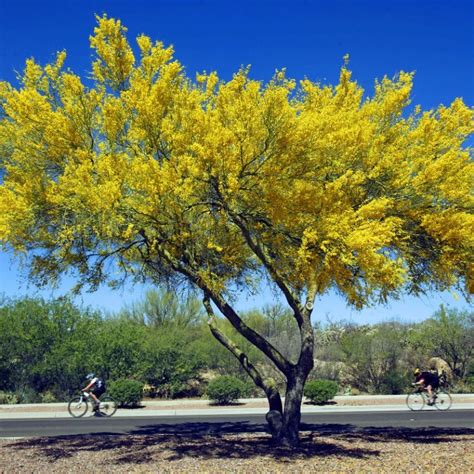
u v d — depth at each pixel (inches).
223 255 430.3
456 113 428.8
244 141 383.2
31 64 411.8
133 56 409.7
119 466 404.2
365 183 424.5
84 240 410.9
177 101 389.7
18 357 1111.6
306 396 994.1
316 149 387.2
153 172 363.3
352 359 1233.4
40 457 448.5
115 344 1138.0
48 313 1147.3
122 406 1011.9
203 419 812.6
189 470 384.2
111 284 462.6
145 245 456.1
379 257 351.9
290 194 384.5
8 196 378.9
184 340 1238.3
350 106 438.0
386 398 1047.6
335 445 483.8
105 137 416.8
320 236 376.2
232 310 471.5
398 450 455.2
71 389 1120.2
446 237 414.0
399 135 437.4
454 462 399.9
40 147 406.0
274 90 384.5
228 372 1257.4
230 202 394.9
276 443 479.5
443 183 404.8
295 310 473.4
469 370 1224.2
